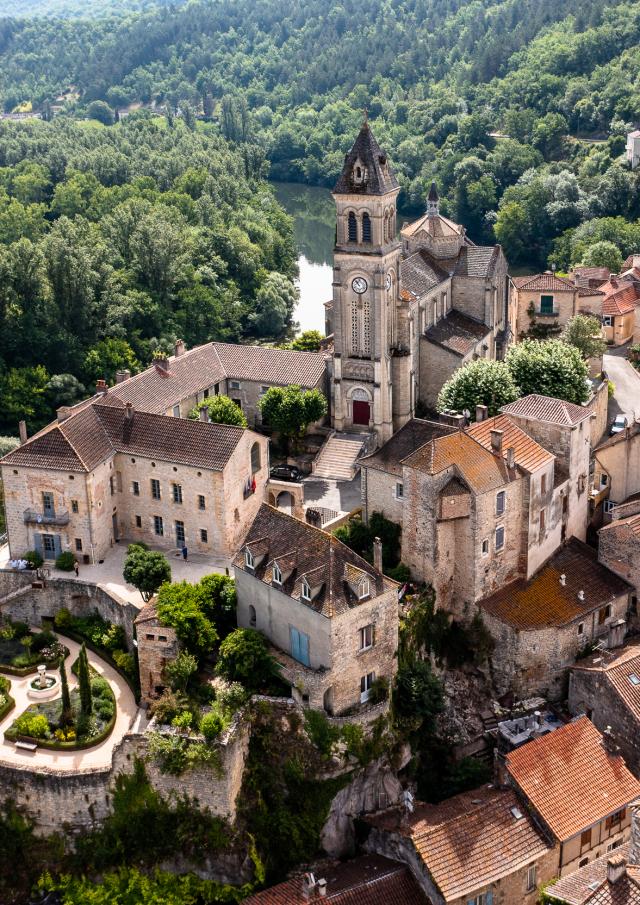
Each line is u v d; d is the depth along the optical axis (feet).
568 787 327.88
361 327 481.87
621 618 398.42
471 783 353.31
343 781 338.54
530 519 388.16
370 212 461.37
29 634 394.73
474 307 552.00
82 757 338.95
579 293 603.26
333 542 341.82
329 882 319.27
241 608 364.17
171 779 330.13
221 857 333.01
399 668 361.30
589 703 368.48
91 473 396.98
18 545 414.00
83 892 333.62
